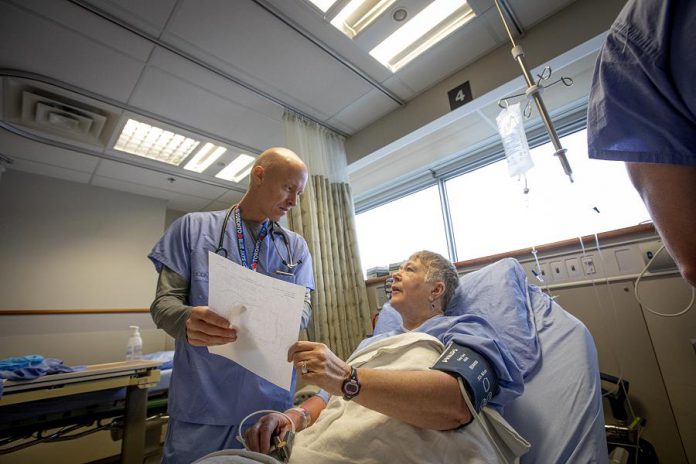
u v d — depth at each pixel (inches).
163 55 73.9
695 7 16.4
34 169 116.5
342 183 103.3
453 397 27.1
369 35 73.1
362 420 30.1
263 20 67.6
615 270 57.6
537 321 45.2
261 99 90.5
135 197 141.0
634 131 20.7
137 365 69.7
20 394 56.5
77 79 78.8
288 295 29.2
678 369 50.1
